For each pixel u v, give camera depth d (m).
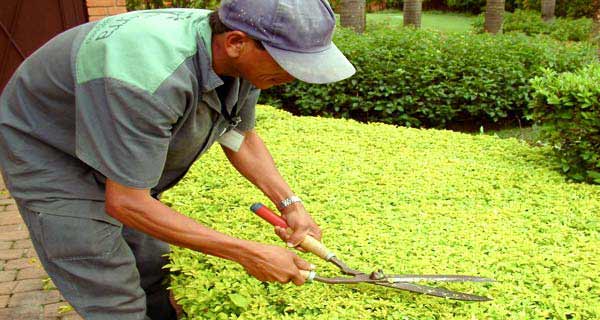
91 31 1.98
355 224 2.91
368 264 2.50
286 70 1.78
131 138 1.81
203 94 1.97
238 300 2.16
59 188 2.14
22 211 2.23
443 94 6.56
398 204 3.21
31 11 6.30
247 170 2.58
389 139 4.53
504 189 3.49
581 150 4.03
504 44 7.31
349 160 4.01
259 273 2.08
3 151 2.19
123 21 1.96
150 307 2.90
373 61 6.71
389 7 26.56
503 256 2.56
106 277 2.23
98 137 1.85
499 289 2.30
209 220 2.91
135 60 1.80
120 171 1.85
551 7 18.78
